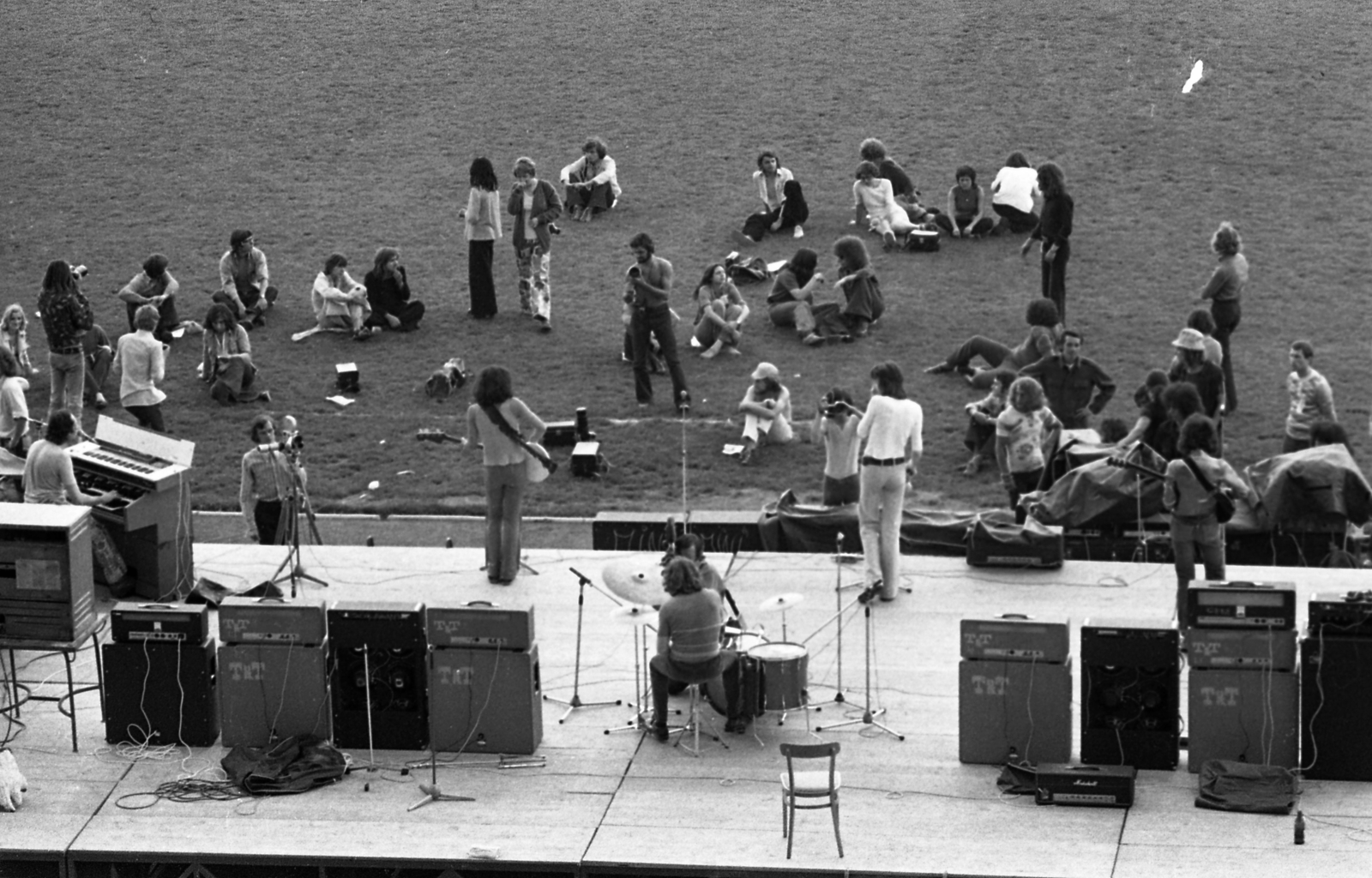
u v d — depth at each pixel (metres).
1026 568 78.25
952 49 150.50
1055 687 61.69
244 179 137.12
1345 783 60.91
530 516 90.38
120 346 98.94
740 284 117.56
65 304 99.81
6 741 65.94
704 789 61.47
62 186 137.00
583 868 56.97
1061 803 59.62
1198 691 61.06
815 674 69.31
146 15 162.75
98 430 79.69
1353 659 60.25
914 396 102.31
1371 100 139.50
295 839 58.84
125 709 65.44
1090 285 116.62
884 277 117.94
